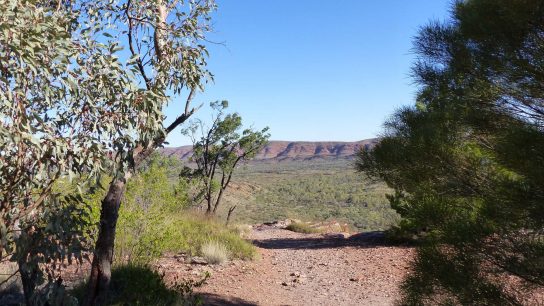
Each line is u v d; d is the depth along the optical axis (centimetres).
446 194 455
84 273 719
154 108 372
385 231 1648
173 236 861
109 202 516
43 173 331
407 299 446
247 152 2498
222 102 2403
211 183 2381
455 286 379
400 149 478
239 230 1922
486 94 457
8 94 280
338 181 16725
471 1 454
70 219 365
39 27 288
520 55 405
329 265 1276
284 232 2366
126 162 390
